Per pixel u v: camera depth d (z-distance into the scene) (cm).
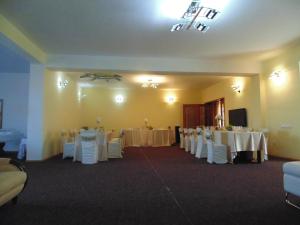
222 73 686
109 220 236
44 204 283
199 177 423
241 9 376
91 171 478
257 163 568
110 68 636
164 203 286
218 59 664
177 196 313
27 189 346
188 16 385
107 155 645
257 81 698
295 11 384
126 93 1156
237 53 609
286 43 537
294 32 473
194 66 667
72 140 693
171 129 1103
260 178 413
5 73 820
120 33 473
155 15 396
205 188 350
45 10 378
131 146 1009
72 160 619
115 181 394
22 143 666
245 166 532
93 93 1128
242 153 615
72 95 921
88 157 571
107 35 484
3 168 284
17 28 448
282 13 390
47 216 246
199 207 271
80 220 236
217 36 491
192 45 546
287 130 611
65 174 450
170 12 386
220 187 355
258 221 232
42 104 610
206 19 407
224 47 561
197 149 686
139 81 964
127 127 1141
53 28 448
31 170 488
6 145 802
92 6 366
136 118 1152
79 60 627
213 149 579
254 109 713
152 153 776
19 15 395
